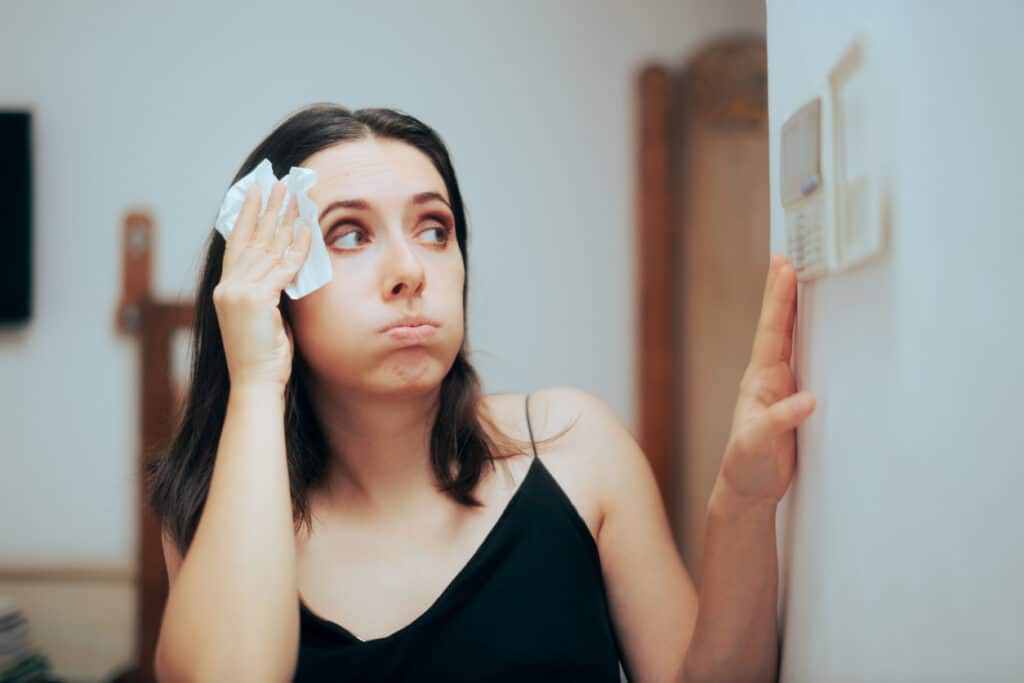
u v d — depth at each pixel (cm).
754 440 59
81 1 201
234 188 77
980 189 37
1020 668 35
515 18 203
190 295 198
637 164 199
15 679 174
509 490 82
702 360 197
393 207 72
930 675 42
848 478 53
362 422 77
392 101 203
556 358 200
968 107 38
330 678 74
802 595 63
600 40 202
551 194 201
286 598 66
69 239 200
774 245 69
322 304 72
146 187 201
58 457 198
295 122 80
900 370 45
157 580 189
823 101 54
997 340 36
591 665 76
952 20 39
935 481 41
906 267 44
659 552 83
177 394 192
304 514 80
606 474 84
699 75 198
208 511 68
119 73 201
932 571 42
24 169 196
